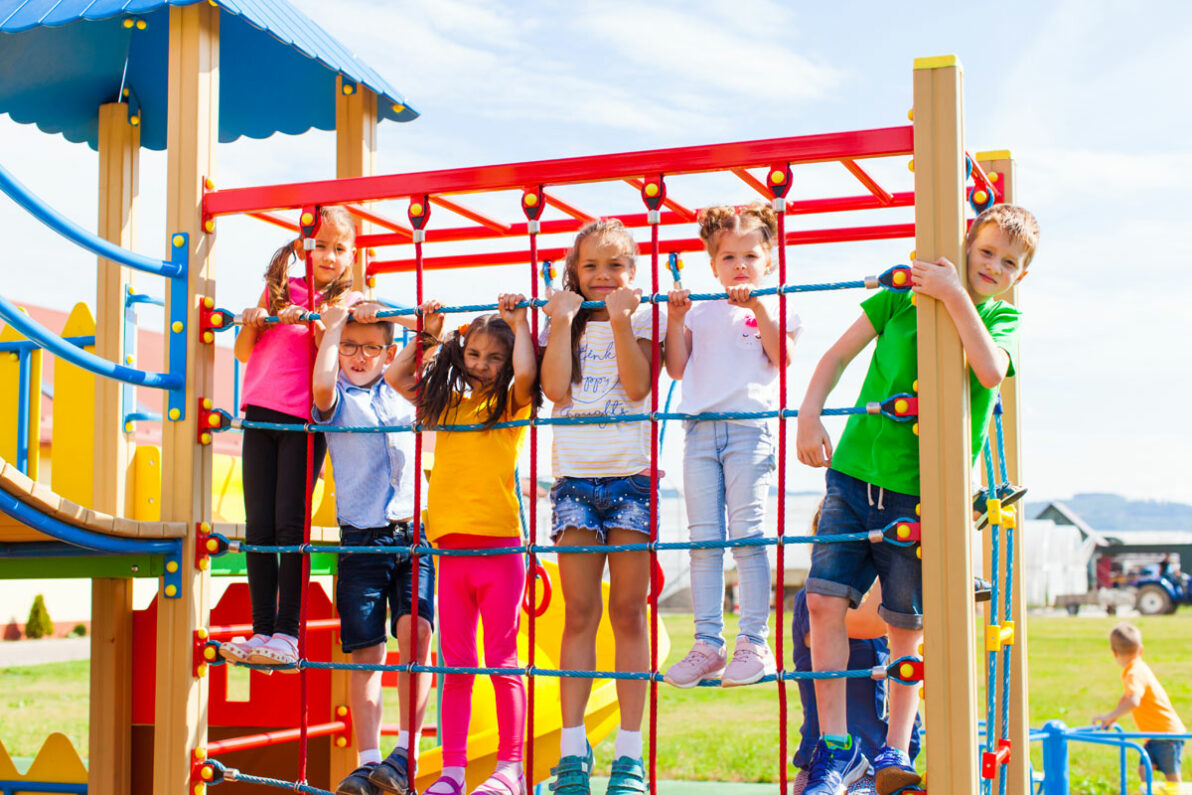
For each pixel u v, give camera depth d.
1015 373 4.42
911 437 3.37
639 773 3.52
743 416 3.37
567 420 3.50
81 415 5.04
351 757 4.91
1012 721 4.45
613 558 3.59
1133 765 12.12
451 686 3.68
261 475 4.14
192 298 4.03
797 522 21.41
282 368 4.19
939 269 3.18
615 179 3.55
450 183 3.70
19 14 4.42
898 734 3.50
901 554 3.34
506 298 3.64
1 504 3.32
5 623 19.94
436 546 3.80
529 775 3.42
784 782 3.23
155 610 4.64
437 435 3.82
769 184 3.38
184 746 3.85
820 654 3.46
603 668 5.77
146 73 5.36
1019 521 4.53
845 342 3.47
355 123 5.20
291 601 4.02
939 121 3.25
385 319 3.90
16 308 3.34
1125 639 8.08
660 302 3.57
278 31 4.57
